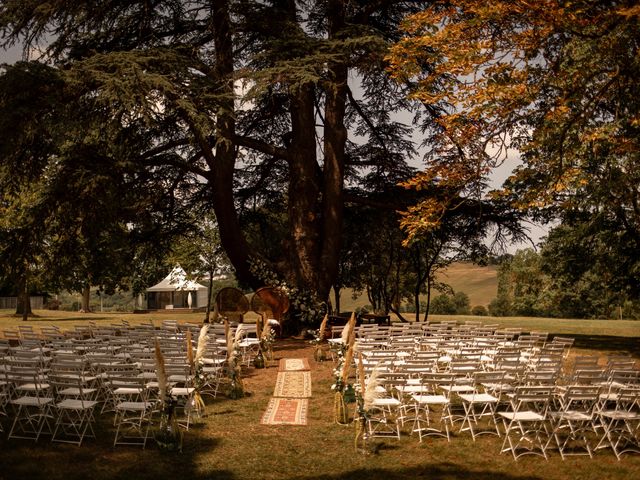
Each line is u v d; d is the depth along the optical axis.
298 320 25.38
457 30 13.30
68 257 24.12
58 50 22.33
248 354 18.77
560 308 57.75
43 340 16.39
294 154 26.55
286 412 11.66
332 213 26.45
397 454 9.22
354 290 37.84
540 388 9.59
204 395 13.34
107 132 22.17
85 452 9.19
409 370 11.66
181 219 28.06
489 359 13.70
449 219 26.55
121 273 37.66
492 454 9.23
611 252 23.69
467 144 14.54
